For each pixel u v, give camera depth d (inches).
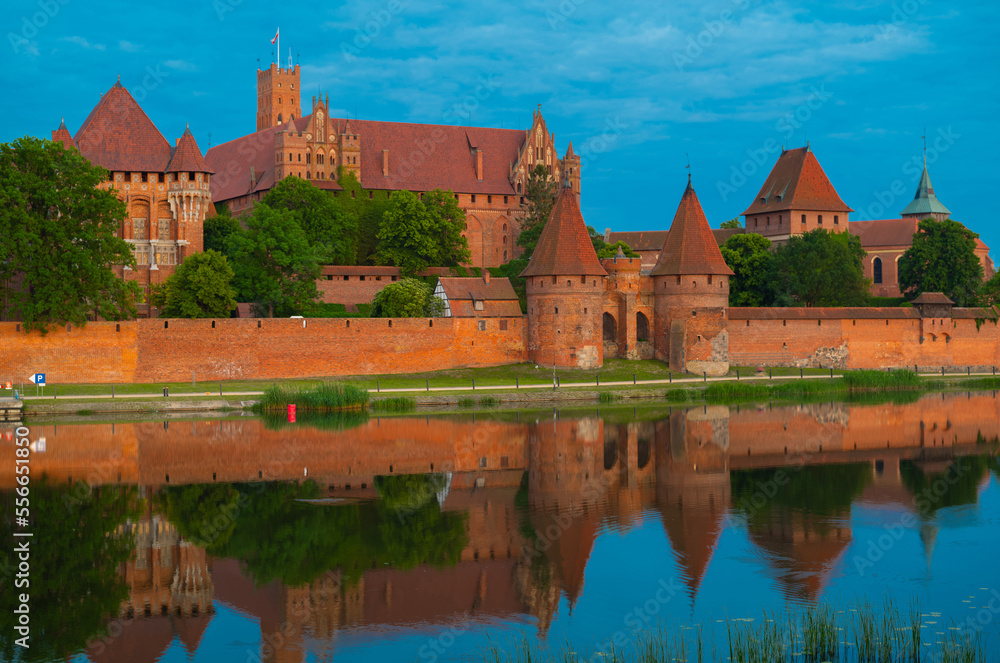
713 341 3794.3
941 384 3683.6
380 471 2037.4
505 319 3814.0
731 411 2974.9
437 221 4918.8
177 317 3572.8
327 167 5442.9
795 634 1138.0
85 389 3085.6
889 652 1079.6
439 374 3599.9
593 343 3764.8
